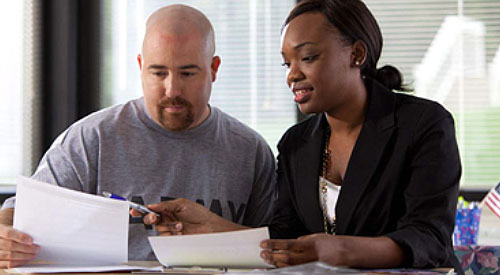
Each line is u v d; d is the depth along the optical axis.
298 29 1.40
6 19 2.81
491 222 2.38
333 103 1.43
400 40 2.75
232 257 1.19
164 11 1.71
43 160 1.81
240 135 1.87
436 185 1.36
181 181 1.78
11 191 2.73
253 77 2.82
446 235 1.34
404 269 1.23
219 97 2.83
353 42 1.43
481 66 2.71
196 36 1.67
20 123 2.82
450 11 2.72
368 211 1.43
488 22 2.71
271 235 1.56
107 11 2.85
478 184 2.69
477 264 1.83
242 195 1.82
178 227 1.43
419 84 2.74
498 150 2.69
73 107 2.81
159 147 1.78
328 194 1.51
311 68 1.40
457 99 2.72
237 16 2.83
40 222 1.31
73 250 1.32
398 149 1.41
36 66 2.81
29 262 1.33
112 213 1.31
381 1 2.76
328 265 1.16
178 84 1.66
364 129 1.45
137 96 2.85
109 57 2.85
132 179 1.76
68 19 2.80
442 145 1.38
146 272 1.21
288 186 1.58
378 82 1.51
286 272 1.11
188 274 1.16
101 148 1.77
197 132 1.80
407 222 1.35
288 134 1.62
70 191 1.32
